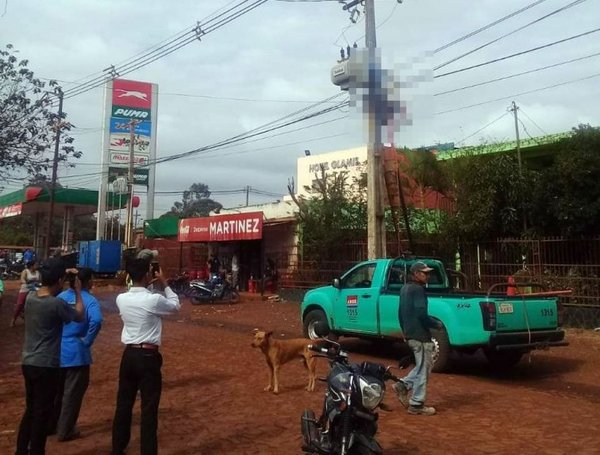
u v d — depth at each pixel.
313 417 5.16
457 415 7.06
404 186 18.09
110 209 44.09
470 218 16.69
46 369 5.20
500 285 9.66
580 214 14.62
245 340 13.41
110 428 6.50
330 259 21.36
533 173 16.56
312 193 23.27
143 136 41.44
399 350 12.35
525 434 6.27
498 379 9.73
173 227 34.81
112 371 9.68
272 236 26.67
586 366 10.70
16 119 15.27
